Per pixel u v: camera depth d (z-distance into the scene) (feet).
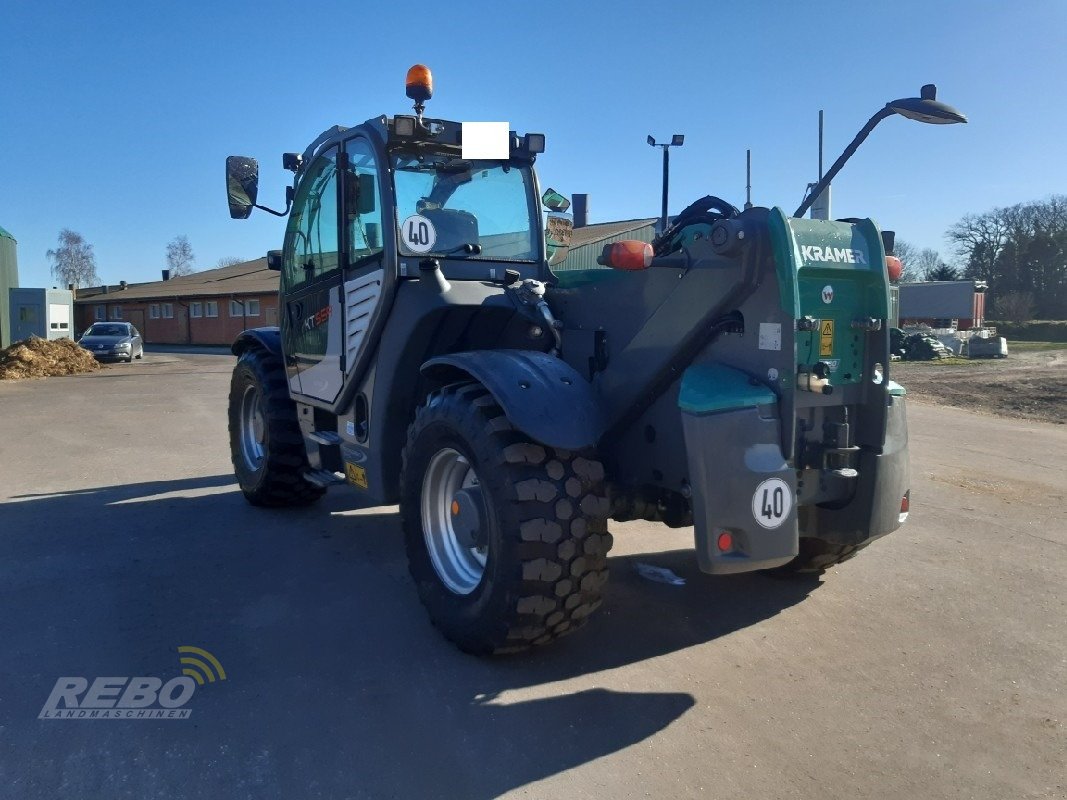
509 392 10.46
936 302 106.42
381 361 13.73
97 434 32.30
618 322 11.86
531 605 10.14
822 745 9.26
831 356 10.46
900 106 10.50
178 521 18.47
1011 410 41.42
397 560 15.61
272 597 13.60
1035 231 182.29
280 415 18.28
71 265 273.75
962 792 8.43
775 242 9.66
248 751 8.97
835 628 12.57
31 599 13.44
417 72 13.67
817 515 11.83
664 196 16.52
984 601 13.78
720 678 10.84
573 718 9.74
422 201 13.94
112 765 8.70
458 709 9.91
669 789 8.38
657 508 12.39
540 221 15.21
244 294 137.18
